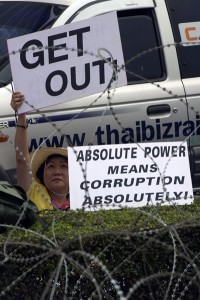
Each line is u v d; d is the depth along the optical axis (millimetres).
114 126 9844
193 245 6258
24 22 10039
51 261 5918
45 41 7387
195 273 6227
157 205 6512
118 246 6051
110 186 6719
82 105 9734
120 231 5918
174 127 10070
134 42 10117
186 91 10109
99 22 7387
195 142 10188
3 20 10148
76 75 7414
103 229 6094
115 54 7402
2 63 9766
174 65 10141
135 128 9930
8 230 6215
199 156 10156
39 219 6320
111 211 6613
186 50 10250
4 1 10375
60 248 5543
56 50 7387
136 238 6078
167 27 10219
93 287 5977
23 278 5910
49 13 10016
